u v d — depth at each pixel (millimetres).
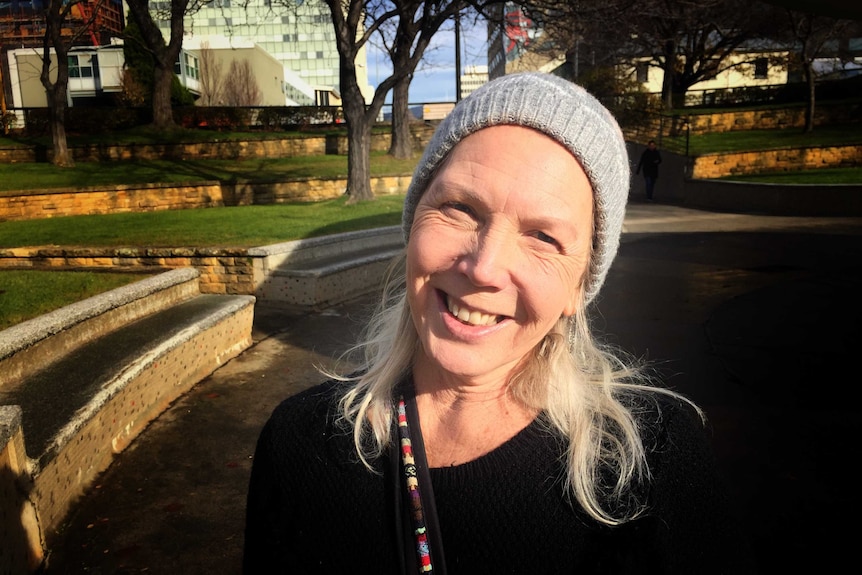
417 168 1113
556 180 951
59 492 2971
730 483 3260
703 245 10750
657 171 20109
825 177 17625
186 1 17922
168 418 4191
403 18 12609
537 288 975
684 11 14008
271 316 6891
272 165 18672
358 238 9172
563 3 13008
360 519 1053
